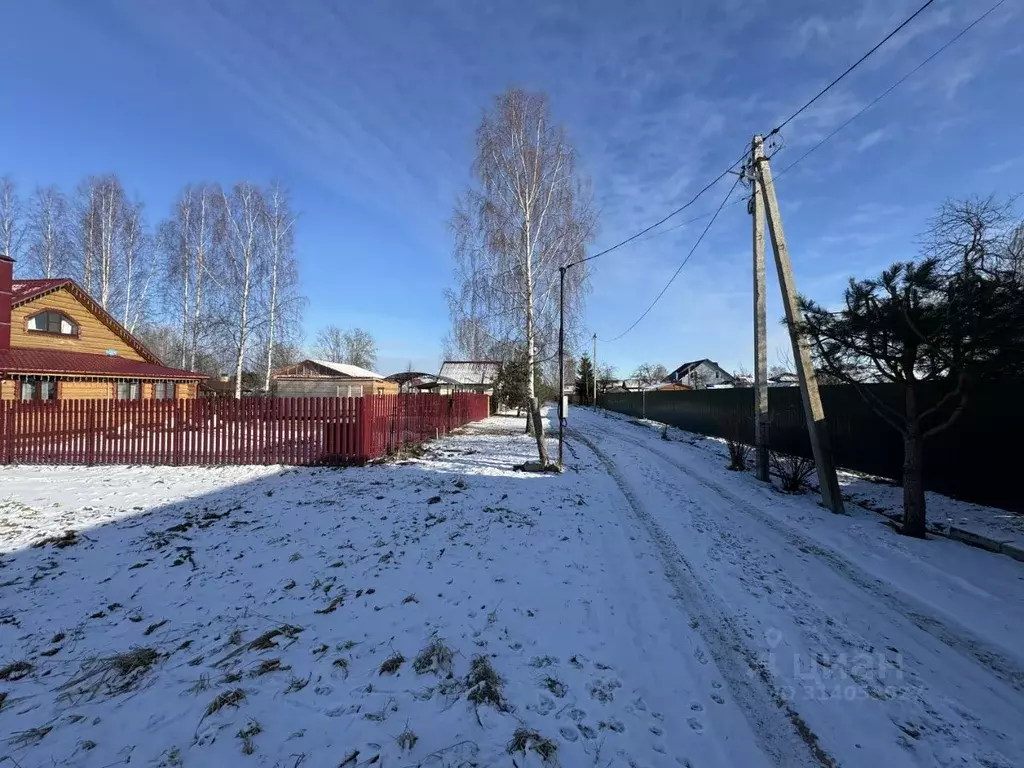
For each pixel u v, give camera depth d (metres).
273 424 10.92
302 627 3.68
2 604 4.23
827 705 2.92
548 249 16.97
